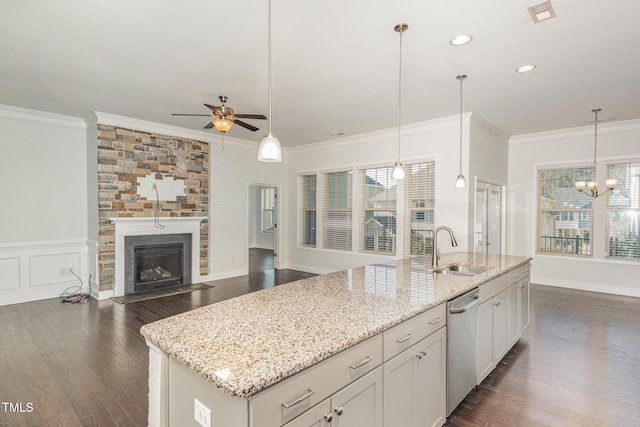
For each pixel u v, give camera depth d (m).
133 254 5.28
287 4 2.32
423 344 1.89
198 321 1.61
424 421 1.91
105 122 4.98
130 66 3.33
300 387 1.19
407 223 5.76
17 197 4.75
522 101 4.33
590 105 4.47
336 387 1.34
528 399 2.44
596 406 2.35
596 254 5.54
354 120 5.28
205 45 2.91
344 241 6.69
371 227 6.29
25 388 2.54
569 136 5.76
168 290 5.49
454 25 2.59
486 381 2.70
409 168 5.72
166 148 5.68
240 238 6.81
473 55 3.08
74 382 2.63
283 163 7.61
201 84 3.80
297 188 7.47
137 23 2.57
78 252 5.29
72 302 4.81
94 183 5.06
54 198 5.05
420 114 4.94
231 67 3.35
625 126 5.25
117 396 2.44
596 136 5.51
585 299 5.05
